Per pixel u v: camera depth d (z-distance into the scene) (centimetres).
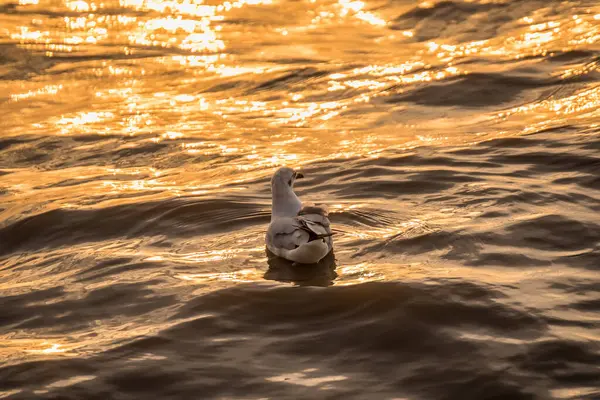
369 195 1531
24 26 3497
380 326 1025
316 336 1016
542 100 2303
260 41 3219
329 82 2648
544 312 1036
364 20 3394
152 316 1092
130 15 3634
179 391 907
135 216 1488
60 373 948
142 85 2780
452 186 1536
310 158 1903
